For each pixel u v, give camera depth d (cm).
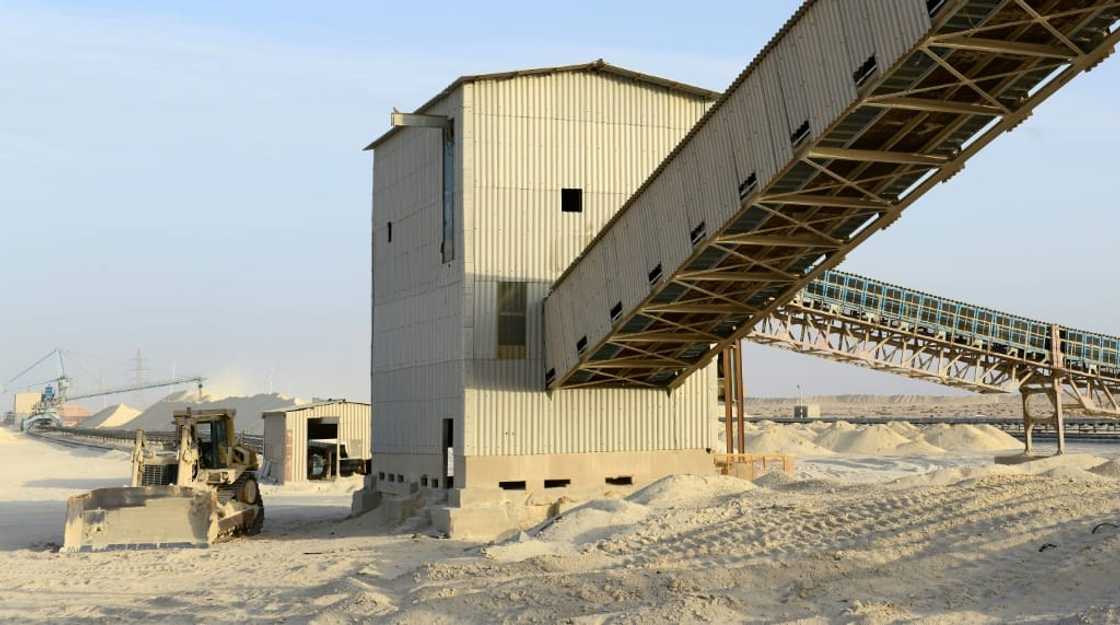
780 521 2270
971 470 3052
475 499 3222
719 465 3888
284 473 6088
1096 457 3434
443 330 3438
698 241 2589
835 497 2580
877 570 1856
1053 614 1505
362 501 3903
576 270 3127
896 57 1992
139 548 3109
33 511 4531
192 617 2080
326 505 4825
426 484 3538
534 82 3422
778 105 2311
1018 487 2325
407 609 1883
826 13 2161
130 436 11150
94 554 3031
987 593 1677
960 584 1742
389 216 3919
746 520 2316
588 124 3456
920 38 1930
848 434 10119
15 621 2142
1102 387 5775
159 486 3244
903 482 2905
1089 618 1375
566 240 3397
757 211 2469
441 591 1967
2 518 4216
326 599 2100
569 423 3375
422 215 3647
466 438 3256
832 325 5191
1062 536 1880
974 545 1908
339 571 2553
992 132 2267
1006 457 5603
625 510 2648
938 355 5338
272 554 2941
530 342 3347
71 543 3102
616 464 3416
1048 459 3397
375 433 3953
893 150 2386
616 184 3466
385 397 3881
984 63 2103
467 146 3341
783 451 9069
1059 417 5509
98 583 2564
